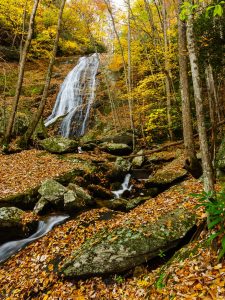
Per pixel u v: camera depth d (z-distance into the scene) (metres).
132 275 5.62
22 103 22.80
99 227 7.59
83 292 5.50
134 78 23.02
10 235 8.02
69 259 6.29
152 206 7.95
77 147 15.51
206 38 9.78
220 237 4.43
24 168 11.90
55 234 7.71
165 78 16.17
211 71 12.05
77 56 32.62
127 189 11.75
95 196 10.65
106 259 5.87
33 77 27.06
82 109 23.16
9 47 28.81
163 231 6.18
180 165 11.91
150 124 16.72
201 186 8.23
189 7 4.24
